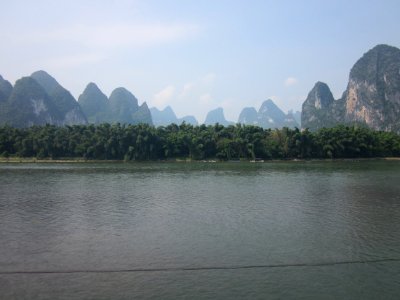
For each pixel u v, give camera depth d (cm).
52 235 3406
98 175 8625
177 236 3353
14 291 2248
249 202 5000
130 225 3759
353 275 2467
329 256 2825
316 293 2205
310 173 9062
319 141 14600
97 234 3431
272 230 3550
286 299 2123
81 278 2433
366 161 14112
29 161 13538
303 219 3994
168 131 15538
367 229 3575
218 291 2233
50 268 2606
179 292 2219
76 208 4625
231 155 14262
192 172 9394
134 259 2772
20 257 2827
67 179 7788
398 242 3166
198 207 4666
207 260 2744
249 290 2242
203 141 14238
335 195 5550
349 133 14925
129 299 2138
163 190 6134
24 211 4453
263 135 14788
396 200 5109
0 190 6169
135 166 11469
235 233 3447
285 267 2608
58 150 13925
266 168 10662
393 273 2498
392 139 15762
